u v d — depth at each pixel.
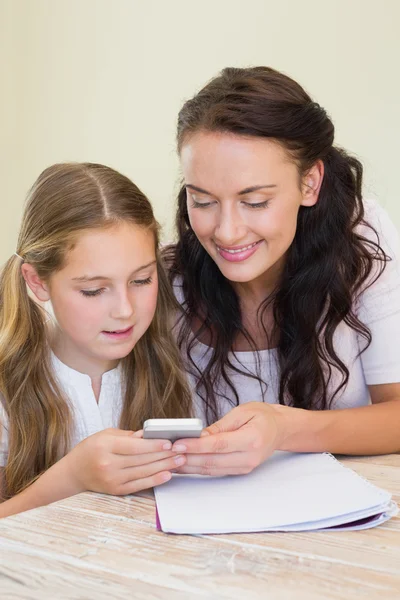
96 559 0.74
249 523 0.82
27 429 1.27
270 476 0.99
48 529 0.82
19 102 3.81
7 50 3.80
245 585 0.69
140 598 0.67
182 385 1.38
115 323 1.16
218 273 1.40
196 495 0.92
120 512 0.88
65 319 1.19
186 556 0.75
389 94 2.99
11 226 3.87
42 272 1.19
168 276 1.45
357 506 0.84
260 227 1.14
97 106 3.68
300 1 3.13
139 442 0.93
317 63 3.12
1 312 1.30
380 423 1.16
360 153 3.06
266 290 1.40
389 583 0.69
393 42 2.96
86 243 1.13
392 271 1.40
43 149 3.80
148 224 1.20
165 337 1.37
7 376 1.28
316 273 1.35
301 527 0.82
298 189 1.19
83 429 1.33
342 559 0.75
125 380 1.35
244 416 1.02
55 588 0.69
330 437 1.10
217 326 1.41
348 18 3.04
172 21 3.46
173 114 3.50
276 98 1.13
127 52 3.58
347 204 1.35
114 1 3.58
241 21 3.29
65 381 1.31
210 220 1.17
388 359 1.39
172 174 3.52
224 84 1.17
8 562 0.74
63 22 3.70
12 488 1.27
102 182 1.19
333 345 1.41
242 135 1.10
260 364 1.43
